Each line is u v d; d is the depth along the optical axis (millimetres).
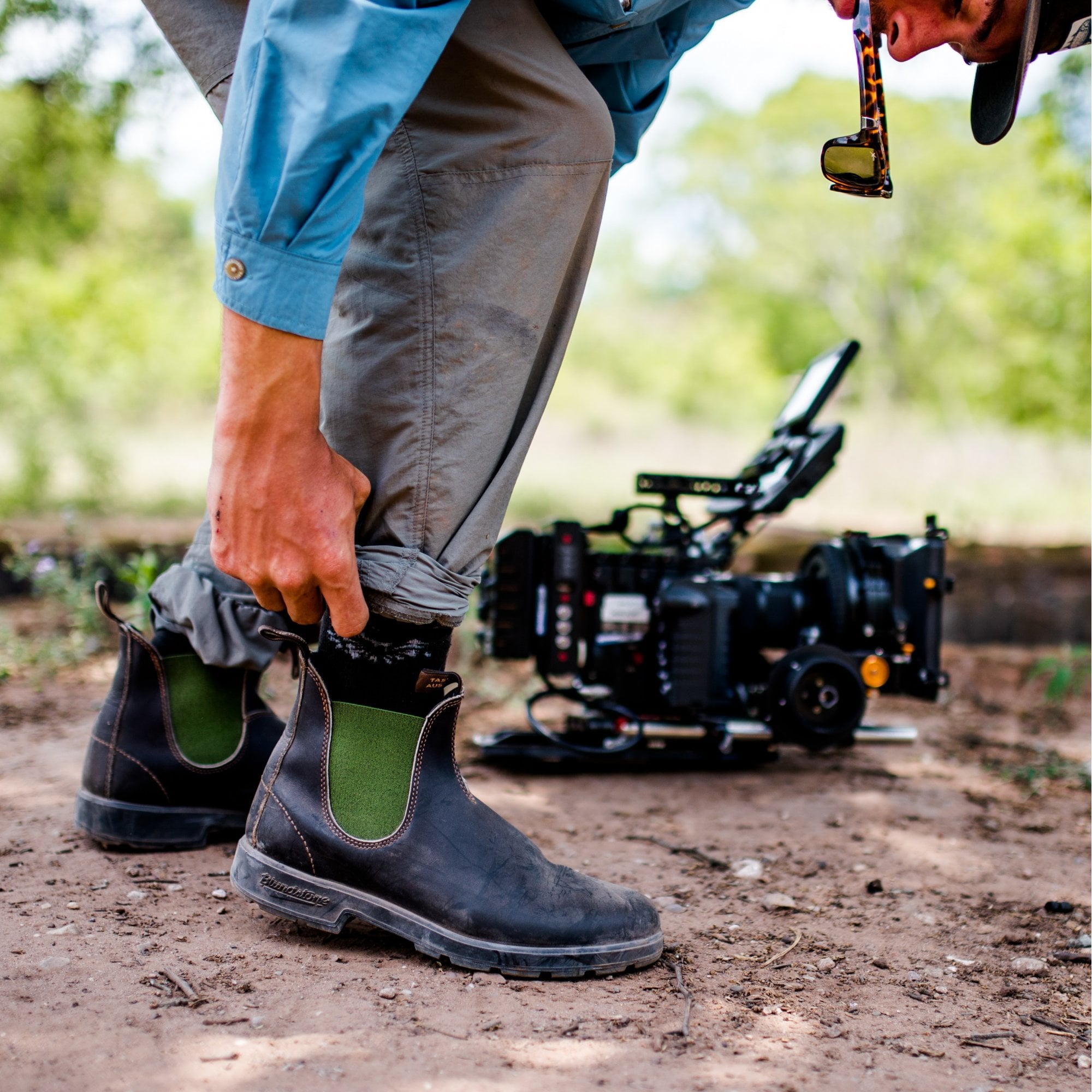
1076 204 8867
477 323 1255
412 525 1272
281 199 1021
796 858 1948
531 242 1264
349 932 1425
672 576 2555
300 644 1348
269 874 1364
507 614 2492
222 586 1723
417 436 1255
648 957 1377
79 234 9492
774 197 26891
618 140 1632
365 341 1274
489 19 1223
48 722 2723
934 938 1575
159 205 13398
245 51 1061
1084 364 11977
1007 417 13391
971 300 19109
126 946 1338
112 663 3502
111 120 6371
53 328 10922
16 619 4074
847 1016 1276
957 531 7109
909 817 2266
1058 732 3246
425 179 1246
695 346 32406
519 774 2516
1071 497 9875
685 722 2541
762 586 2594
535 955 1306
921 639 2500
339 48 1008
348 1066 1061
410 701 1352
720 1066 1118
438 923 1318
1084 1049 1226
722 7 1524
